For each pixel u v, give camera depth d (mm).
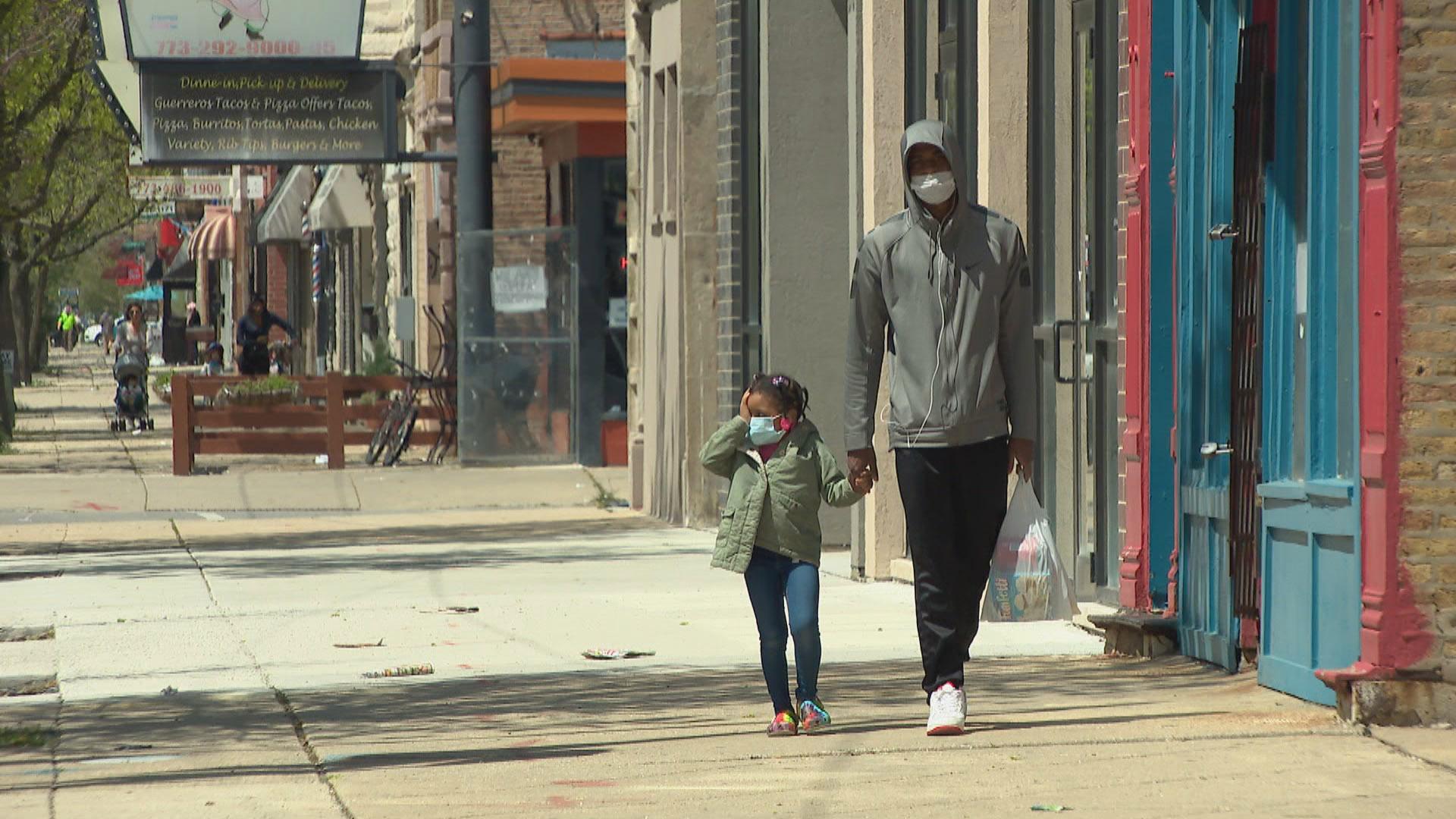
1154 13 37031
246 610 48000
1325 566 30547
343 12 92312
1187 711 31000
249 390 96438
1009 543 31453
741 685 35781
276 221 161500
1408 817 23859
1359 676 29000
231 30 92000
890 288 29969
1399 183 28281
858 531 54281
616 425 95812
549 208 104000
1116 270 43719
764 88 61031
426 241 115562
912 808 25000
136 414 129500
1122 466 42094
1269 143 32156
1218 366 35000
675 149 70812
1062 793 25609
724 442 30797
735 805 25484
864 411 30688
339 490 85688
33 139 141250
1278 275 31938
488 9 95375
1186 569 36312
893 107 52406
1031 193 47406
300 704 34406
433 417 100875
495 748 29844
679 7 68250
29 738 31219
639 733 30844
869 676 36812
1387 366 28391
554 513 77125
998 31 47062
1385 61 28266
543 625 45000
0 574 56938
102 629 44844
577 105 92625
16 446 116062
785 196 61000
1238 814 24188
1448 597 28719
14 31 112812
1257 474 33406
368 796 26484
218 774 28219
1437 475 28531
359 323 148125
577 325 95125
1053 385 46625
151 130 91688
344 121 93062
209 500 82375
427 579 54750
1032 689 34094
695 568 57094
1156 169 37094
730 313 64500
